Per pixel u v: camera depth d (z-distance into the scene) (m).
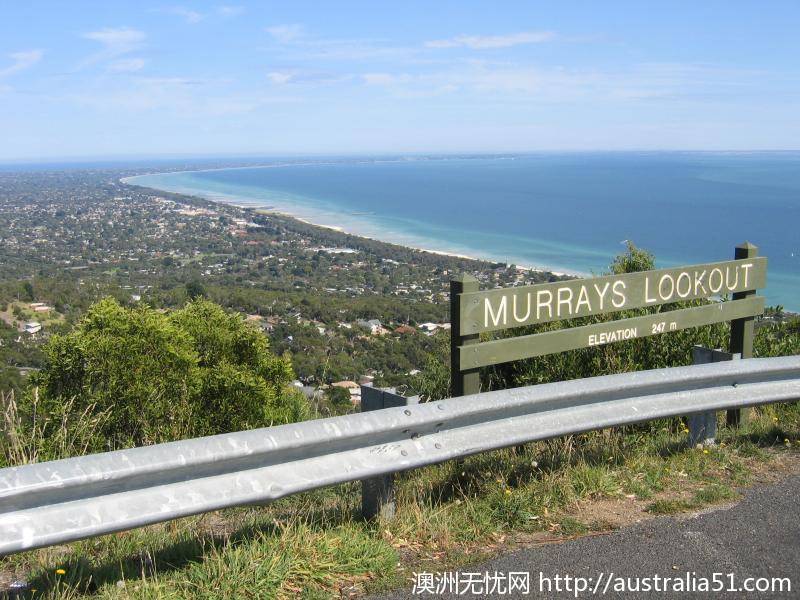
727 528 3.02
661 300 4.54
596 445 3.98
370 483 3.06
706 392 3.83
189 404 5.71
